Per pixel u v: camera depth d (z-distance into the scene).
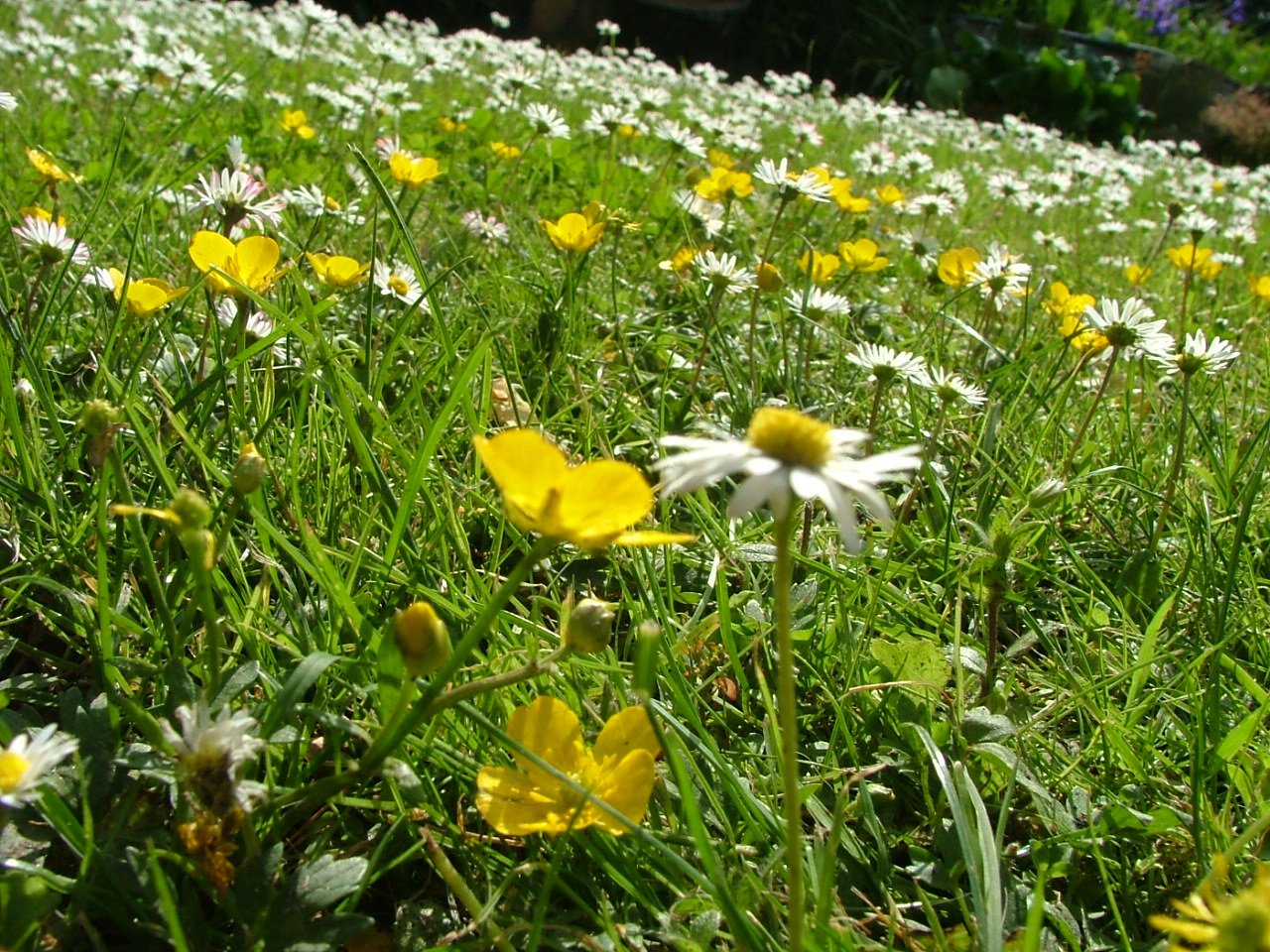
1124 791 0.20
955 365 0.41
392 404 0.29
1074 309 0.38
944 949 0.16
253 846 0.15
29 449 0.22
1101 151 1.41
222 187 0.26
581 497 0.13
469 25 1.97
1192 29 2.34
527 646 0.19
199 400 0.25
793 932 0.13
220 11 1.31
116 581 0.20
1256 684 0.21
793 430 0.13
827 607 0.24
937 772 0.17
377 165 0.52
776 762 0.19
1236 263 0.64
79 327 0.30
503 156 0.58
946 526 0.26
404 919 0.16
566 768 0.16
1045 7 2.17
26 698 0.18
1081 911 0.17
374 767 0.15
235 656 0.19
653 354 0.38
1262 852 0.18
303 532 0.19
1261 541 0.30
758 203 0.62
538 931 0.15
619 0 1.86
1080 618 0.25
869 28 2.03
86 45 0.96
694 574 0.25
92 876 0.15
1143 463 0.33
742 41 1.97
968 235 0.67
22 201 0.42
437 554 0.23
